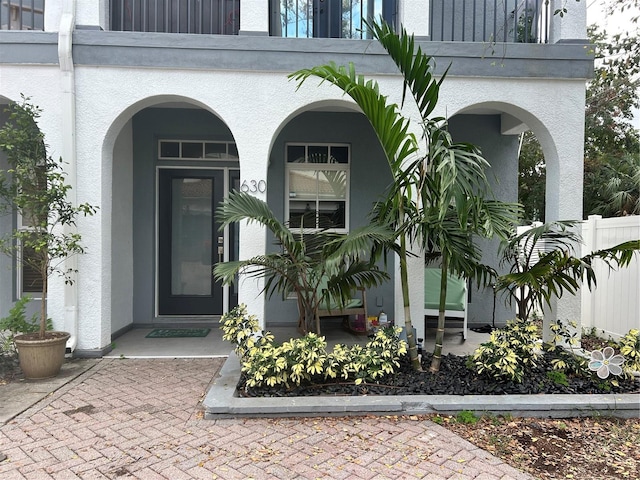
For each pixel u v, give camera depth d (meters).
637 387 3.73
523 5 5.70
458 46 4.81
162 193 6.26
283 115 4.76
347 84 3.52
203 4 5.66
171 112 6.09
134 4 5.30
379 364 3.80
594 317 5.97
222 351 4.97
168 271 6.29
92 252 4.72
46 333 4.32
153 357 4.75
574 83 4.89
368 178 6.34
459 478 2.54
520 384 3.66
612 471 2.65
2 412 3.35
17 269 5.64
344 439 2.99
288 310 6.24
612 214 10.23
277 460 2.71
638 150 11.06
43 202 4.08
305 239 4.87
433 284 5.81
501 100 4.85
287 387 3.60
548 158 5.04
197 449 2.83
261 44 4.70
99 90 4.67
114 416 3.31
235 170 6.32
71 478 2.49
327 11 5.66
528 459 2.78
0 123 5.43
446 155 3.36
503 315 6.45
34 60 4.60
